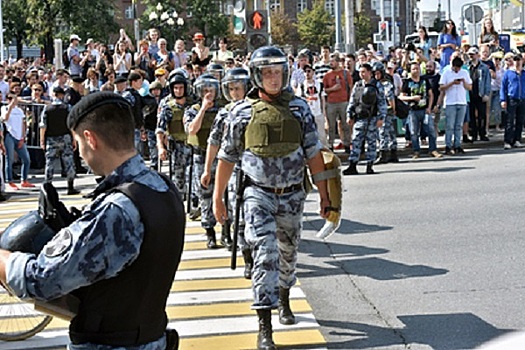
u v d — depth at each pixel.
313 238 9.52
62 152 13.48
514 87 17.27
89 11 52.59
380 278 7.70
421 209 10.99
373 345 5.93
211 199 9.05
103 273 2.95
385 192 12.54
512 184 12.73
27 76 19.08
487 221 10.04
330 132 16.92
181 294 7.34
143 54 18.81
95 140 3.11
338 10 25.20
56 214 3.19
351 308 6.81
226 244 9.10
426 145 18.14
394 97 15.92
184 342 6.08
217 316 6.71
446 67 16.78
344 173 14.73
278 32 67.62
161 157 10.11
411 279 7.61
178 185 10.32
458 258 8.31
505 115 17.50
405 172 14.62
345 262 8.35
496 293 7.07
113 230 2.95
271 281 5.69
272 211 5.82
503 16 31.66
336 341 6.04
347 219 10.53
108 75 15.88
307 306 6.85
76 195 13.52
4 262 2.98
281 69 5.70
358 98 14.50
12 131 14.48
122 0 77.94
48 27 52.19
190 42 71.12
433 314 6.58
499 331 6.12
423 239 9.22
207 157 7.59
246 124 5.78
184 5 69.12
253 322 6.54
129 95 13.57
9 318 6.18
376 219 10.46
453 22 19.14
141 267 3.01
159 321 3.15
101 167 3.15
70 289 2.94
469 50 18.12
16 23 58.22
